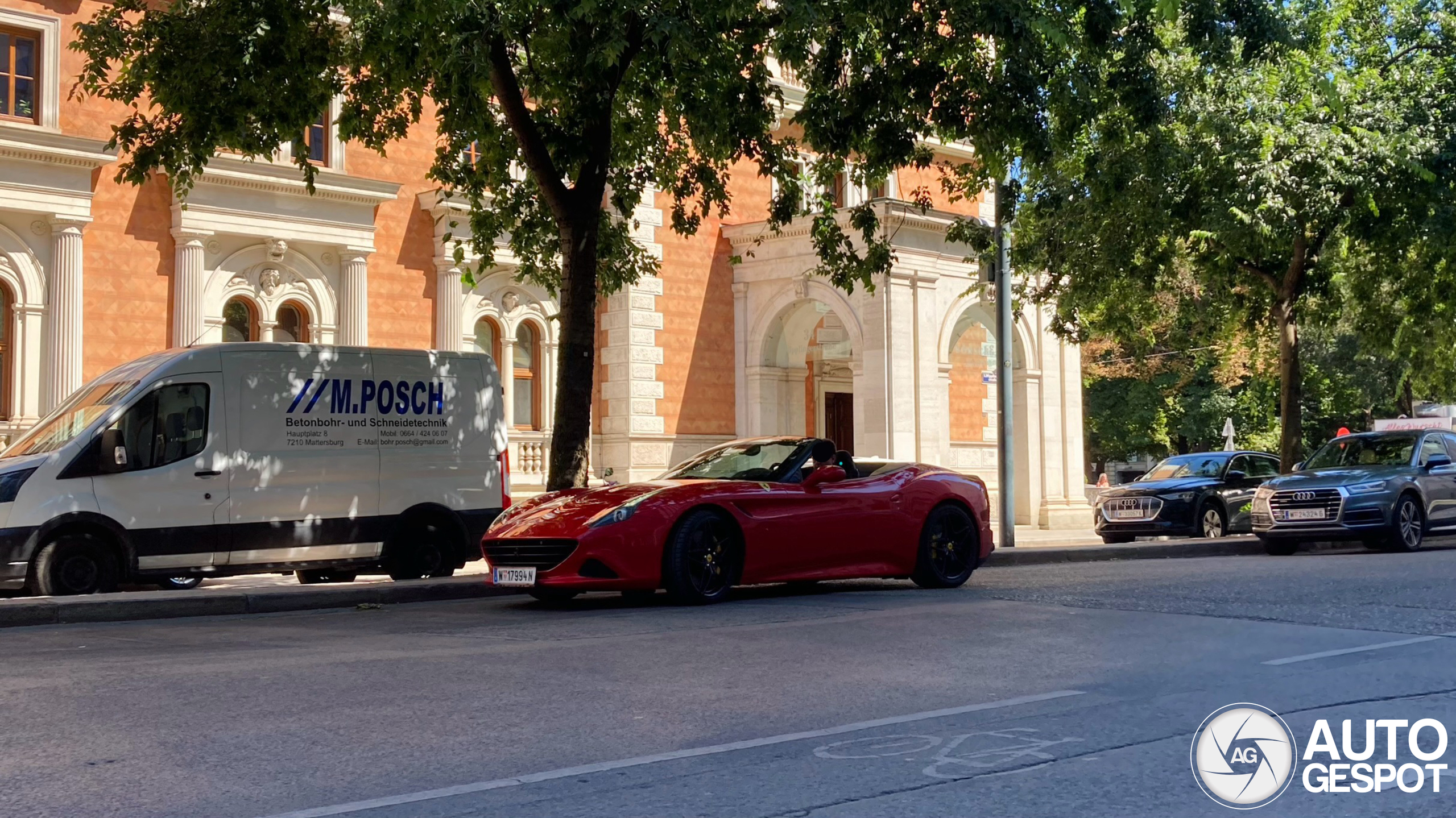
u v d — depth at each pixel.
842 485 11.22
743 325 27.86
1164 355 51.56
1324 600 9.55
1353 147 17.97
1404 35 19.47
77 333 19.64
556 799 4.15
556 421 13.64
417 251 23.61
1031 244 20.97
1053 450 29.77
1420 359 23.98
